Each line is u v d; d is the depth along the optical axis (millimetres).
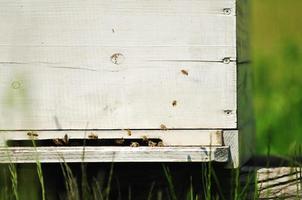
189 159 7531
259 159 9586
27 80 7809
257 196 7781
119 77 7770
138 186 8500
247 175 8297
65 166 7879
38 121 7824
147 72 7758
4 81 7816
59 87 7805
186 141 7797
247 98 8977
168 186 8438
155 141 7918
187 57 7715
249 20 9508
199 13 7680
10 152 7582
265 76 15484
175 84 7758
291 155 9812
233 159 7789
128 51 7742
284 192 8086
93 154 7602
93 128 7809
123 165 8492
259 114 13562
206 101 7758
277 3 22453
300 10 20656
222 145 7762
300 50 15742
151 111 7781
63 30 7758
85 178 7613
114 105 7789
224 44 7703
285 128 12805
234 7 7660
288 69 15227
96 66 7777
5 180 7762
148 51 7734
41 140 8031
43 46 7781
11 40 7781
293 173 8086
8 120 7824
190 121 7777
